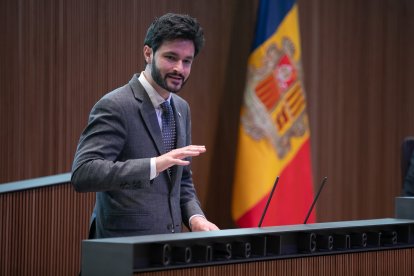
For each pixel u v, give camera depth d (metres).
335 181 9.73
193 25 4.00
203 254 3.21
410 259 4.02
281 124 8.15
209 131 8.51
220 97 8.57
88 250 3.13
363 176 9.98
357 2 9.83
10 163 7.20
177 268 3.14
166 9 8.09
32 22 7.28
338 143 9.72
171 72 3.98
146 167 3.68
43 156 7.37
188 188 4.52
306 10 9.37
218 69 8.55
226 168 8.63
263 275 3.42
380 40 10.05
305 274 3.57
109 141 3.94
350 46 9.78
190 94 8.34
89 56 7.60
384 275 3.89
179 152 3.70
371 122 10.02
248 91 8.13
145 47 4.18
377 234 3.84
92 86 7.62
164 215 4.09
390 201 10.27
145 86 4.18
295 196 8.23
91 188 3.79
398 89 10.25
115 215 4.01
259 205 8.03
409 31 10.30
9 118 7.18
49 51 7.38
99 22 7.64
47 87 7.38
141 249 3.05
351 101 9.83
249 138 8.09
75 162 3.88
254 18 8.71
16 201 5.46
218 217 8.61
